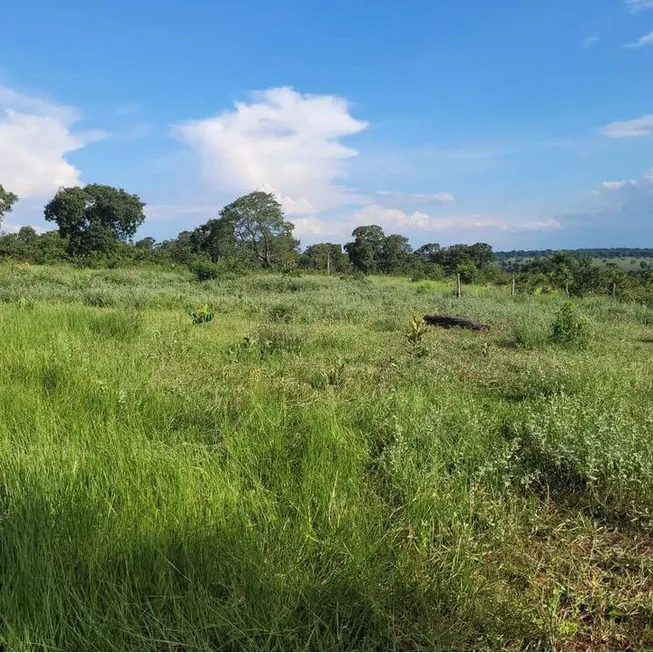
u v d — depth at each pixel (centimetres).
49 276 2291
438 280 4103
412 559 242
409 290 2547
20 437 346
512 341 930
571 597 236
